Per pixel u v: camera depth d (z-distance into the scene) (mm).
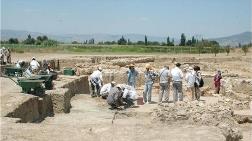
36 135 10578
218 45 80625
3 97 15516
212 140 9727
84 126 11555
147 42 93188
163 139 9891
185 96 23547
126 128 11102
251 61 53781
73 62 44500
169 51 71812
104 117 17250
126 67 38000
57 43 80500
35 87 17172
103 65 36844
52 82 20906
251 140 14398
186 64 45469
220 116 13953
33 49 63625
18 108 14023
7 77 26703
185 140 9734
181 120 13836
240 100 20969
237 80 23812
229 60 55406
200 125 12664
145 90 21344
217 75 25828
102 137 10242
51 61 41844
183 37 99062
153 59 51500
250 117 17406
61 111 17953
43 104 16906
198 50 72562
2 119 12344
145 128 11156
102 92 22156
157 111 14273
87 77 28281
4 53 37188
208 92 24953
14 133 10727
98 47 72750
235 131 11898
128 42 95938
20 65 30359
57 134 10656
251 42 86938
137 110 19000
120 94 19641
